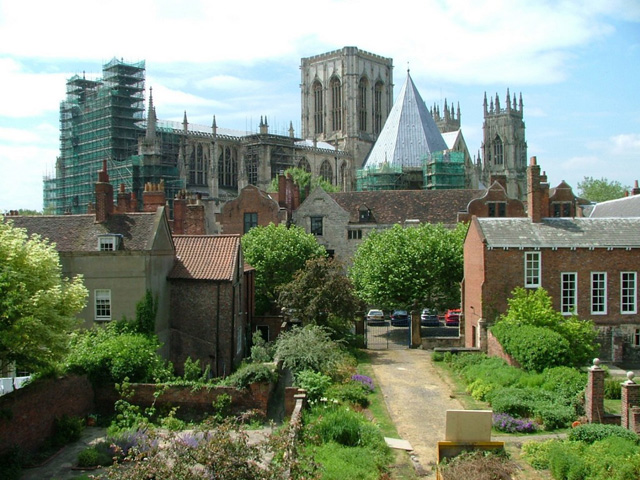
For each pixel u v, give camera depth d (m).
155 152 126.00
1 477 27.47
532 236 50.72
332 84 184.75
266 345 50.75
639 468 24.73
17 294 29.23
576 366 42.94
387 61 190.62
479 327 50.56
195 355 48.12
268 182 147.00
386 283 61.31
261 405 36.25
